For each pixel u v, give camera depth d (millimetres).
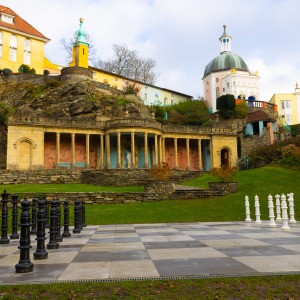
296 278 6945
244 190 33594
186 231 15727
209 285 6574
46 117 55812
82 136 59156
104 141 57938
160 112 76562
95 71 78688
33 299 5969
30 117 52000
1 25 71750
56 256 9773
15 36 74750
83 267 8258
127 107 64875
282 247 10641
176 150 61125
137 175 44688
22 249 8062
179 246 11125
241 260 8672
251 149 67188
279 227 17000
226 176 33219
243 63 109875
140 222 21594
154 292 6227
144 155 59000
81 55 76750
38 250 9500
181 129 61625
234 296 5973
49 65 84438
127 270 7836
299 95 110312
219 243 11633
